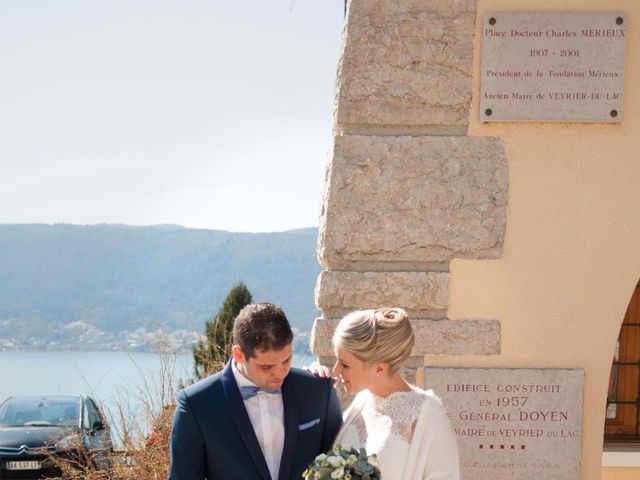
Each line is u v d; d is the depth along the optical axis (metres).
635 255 3.96
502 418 3.93
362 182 3.97
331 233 3.97
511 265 3.96
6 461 10.80
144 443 5.80
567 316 3.96
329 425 3.12
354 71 4.00
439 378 3.93
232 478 2.93
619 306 3.96
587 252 3.97
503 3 3.98
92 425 11.73
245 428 2.94
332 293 3.95
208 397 2.99
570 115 3.95
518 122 3.97
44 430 11.32
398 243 3.96
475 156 3.98
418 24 3.98
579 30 3.96
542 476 3.93
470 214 3.96
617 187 3.97
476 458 3.93
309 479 2.77
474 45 3.99
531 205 3.98
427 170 3.97
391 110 4.00
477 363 3.96
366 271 3.99
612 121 3.95
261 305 2.92
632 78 3.99
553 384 3.93
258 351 2.82
